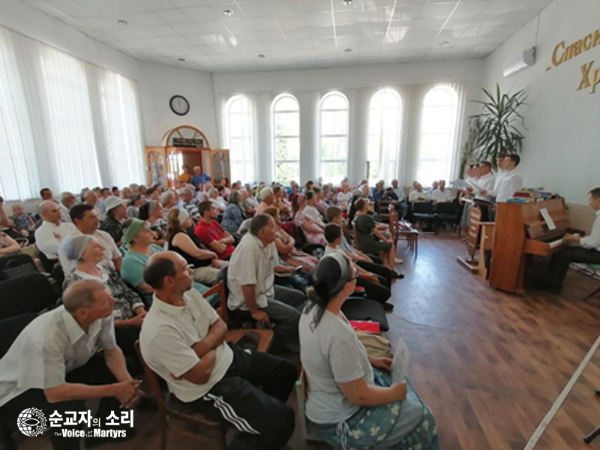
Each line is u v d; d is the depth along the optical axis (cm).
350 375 105
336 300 110
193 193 602
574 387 183
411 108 751
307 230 354
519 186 411
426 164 780
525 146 530
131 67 686
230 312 198
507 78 596
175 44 613
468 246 471
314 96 787
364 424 110
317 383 115
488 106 619
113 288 178
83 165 564
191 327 126
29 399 124
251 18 502
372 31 555
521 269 314
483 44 621
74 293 114
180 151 743
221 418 124
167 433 147
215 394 124
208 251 267
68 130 529
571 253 309
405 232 455
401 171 779
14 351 114
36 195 473
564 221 378
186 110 782
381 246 358
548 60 466
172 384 124
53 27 495
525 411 166
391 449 111
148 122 736
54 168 502
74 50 538
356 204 364
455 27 543
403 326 256
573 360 209
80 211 214
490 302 302
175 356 114
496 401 173
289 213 490
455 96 732
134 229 198
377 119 779
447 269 404
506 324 258
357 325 178
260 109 811
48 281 175
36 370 110
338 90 775
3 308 155
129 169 688
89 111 576
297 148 830
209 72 804
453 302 302
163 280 115
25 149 455
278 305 198
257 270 195
